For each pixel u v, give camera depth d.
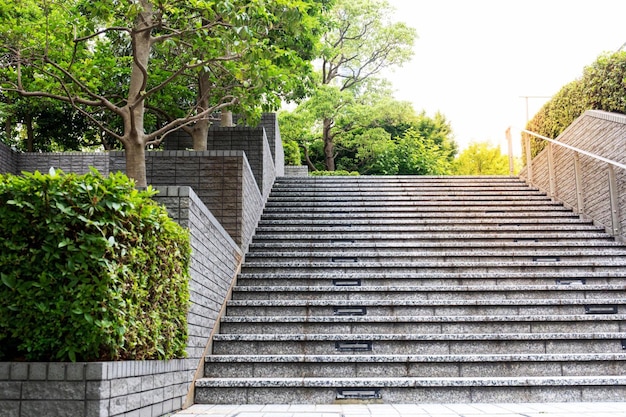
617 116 8.06
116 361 2.96
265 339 5.20
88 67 7.06
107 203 3.04
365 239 8.16
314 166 24.31
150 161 7.20
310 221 8.91
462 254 7.45
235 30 5.21
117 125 11.85
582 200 9.04
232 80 7.25
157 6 5.35
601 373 4.82
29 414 2.75
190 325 4.40
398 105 23.14
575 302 5.81
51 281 2.90
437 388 4.50
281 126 19.88
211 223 5.23
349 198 10.10
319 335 5.20
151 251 3.48
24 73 6.37
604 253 7.42
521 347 5.14
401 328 5.51
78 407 2.75
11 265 2.93
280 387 4.53
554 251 7.62
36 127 13.20
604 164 8.42
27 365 2.79
